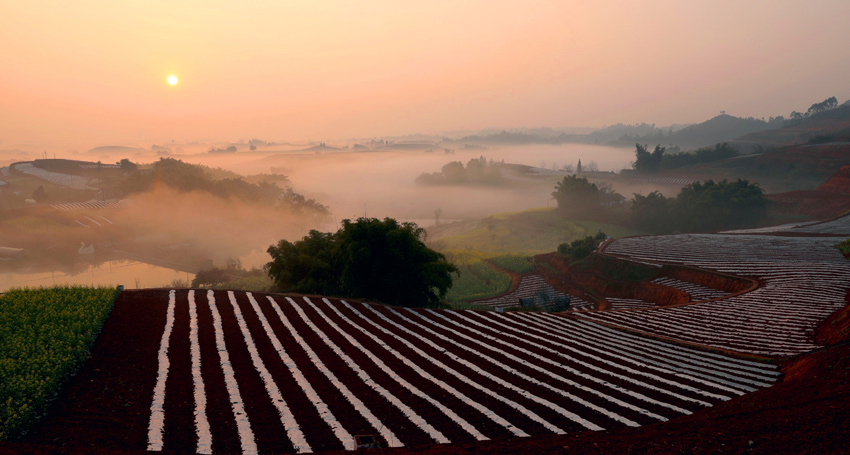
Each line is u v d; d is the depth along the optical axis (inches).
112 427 457.1
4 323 695.1
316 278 1545.3
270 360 729.6
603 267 2418.8
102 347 682.2
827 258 2079.2
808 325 1159.0
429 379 703.7
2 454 369.1
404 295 1411.2
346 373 702.5
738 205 4232.3
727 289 1803.6
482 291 2527.1
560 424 551.5
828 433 430.0
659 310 1395.2
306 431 494.3
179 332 812.6
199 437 460.8
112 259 4136.3
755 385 757.9
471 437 503.8
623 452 431.2
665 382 751.7
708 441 440.1
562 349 941.8
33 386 486.9
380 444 474.0
